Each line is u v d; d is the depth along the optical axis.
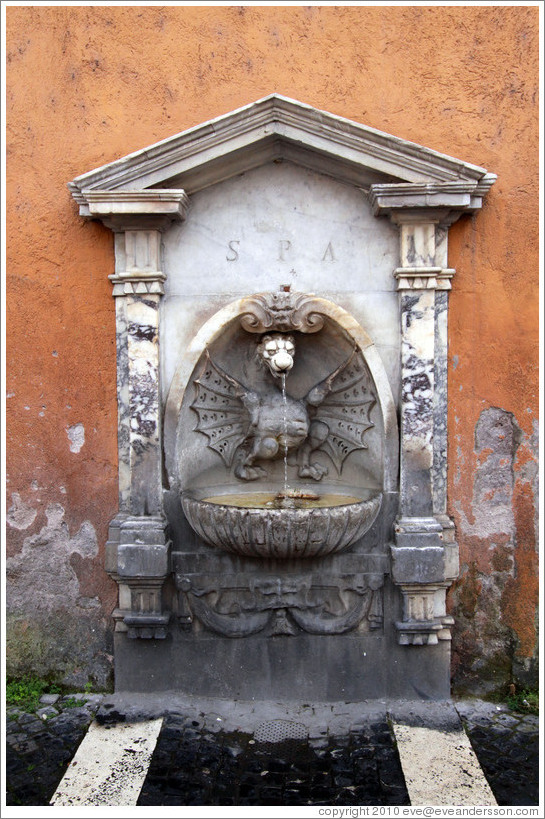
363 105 3.65
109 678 3.80
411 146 3.31
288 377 3.97
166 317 3.67
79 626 3.80
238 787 3.03
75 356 3.73
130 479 3.70
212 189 3.63
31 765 3.18
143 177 3.40
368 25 3.63
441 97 3.64
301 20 3.64
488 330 3.65
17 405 3.78
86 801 2.92
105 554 3.70
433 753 3.23
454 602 3.72
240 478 3.96
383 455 3.64
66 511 3.78
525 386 3.66
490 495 3.69
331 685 3.70
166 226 3.61
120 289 3.65
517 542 3.70
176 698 3.69
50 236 3.71
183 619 3.68
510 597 3.71
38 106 3.69
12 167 3.71
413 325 3.55
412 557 3.50
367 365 3.58
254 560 3.64
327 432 3.91
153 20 3.66
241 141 3.35
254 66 3.66
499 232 3.62
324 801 2.93
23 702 3.70
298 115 3.31
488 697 3.72
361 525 3.46
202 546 3.66
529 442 3.67
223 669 3.71
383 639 3.68
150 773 3.11
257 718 3.54
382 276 3.63
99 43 3.67
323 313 3.55
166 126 3.68
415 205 3.39
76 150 3.70
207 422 3.85
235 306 3.56
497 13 3.60
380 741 3.34
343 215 3.63
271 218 3.64
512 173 3.62
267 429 3.77
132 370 3.60
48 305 3.73
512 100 3.61
